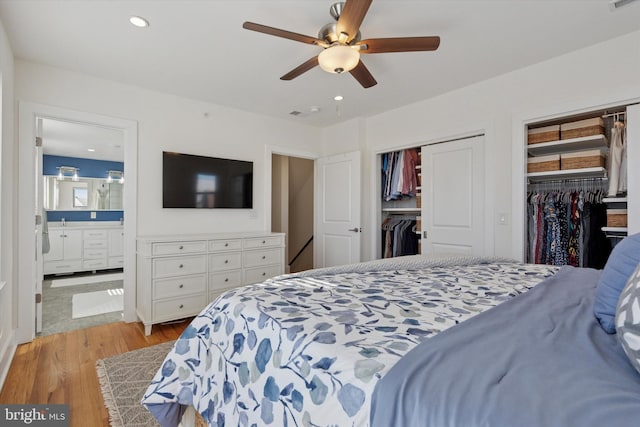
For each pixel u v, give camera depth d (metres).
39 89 2.70
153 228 3.29
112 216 6.46
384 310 1.16
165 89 3.26
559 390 0.62
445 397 0.63
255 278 3.50
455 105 3.29
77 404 1.81
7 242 2.29
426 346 0.83
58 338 2.73
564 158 2.74
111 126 3.06
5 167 2.23
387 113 3.96
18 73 2.61
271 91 3.31
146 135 3.24
